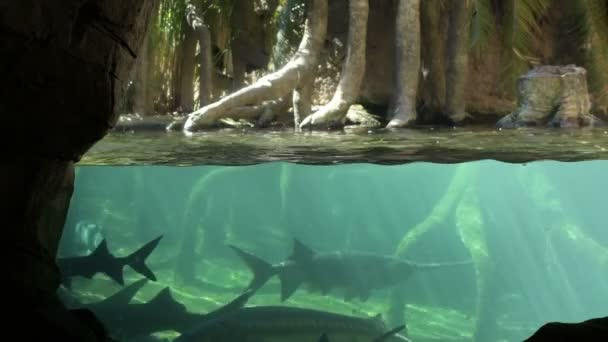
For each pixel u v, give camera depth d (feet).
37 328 14.66
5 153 15.83
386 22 49.85
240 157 28.40
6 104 14.85
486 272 41.73
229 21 57.00
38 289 16.16
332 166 36.24
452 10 44.65
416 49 42.70
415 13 42.52
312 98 50.57
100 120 16.53
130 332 22.21
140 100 51.08
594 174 47.93
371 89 49.11
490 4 48.14
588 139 32.24
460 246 62.90
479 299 41.73
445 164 35.94
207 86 53.67
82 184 48.32
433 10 47.14
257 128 40.68
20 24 14.02
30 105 15.16
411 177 49.49
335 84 50.19
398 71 42.88
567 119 38.40
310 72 42.88
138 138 35.40
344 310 40.73
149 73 53.78
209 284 50.67
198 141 33.86
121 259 23.71
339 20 50.24
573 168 41.42
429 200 68.39
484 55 48.88
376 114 46.47
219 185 53.21
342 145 31.60
